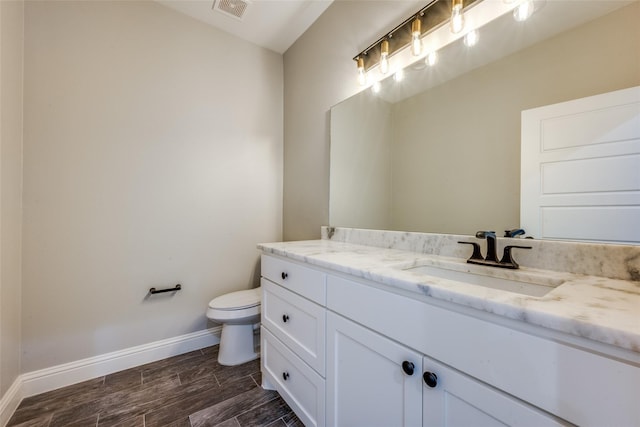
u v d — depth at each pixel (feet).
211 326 6.57
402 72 4.48
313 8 6.07
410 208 4.36
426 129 4.15
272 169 7.58
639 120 2.38
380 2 4.80
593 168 2.60
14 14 4.29
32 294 4.66
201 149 6.42
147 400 4.56
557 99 2.86
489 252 3.07
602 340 1.37
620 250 2.42
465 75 3.67
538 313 1.58
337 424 3.16
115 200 5.41
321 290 3.43
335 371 3.18
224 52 6.77
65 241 4.95
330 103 6.02
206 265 6.51
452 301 1.98
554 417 1.56
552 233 2.85
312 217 6.61
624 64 2.47
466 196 3.65
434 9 3.96
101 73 5.26
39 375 4.68
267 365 4.75
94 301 5.22
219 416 4.20
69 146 4.97
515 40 3.20
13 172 4.31
